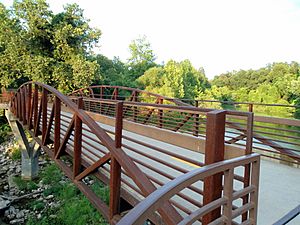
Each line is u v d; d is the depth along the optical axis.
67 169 3.76
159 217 1.96
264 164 3.76
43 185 9.10
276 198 2.50
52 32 16.39
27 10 16.06
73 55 16.64
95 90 18.95
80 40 17.56
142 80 26.78
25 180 9.52
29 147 9.55
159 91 25.16
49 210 7.39
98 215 6.66
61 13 17.25
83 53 17.94
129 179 2.87
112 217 2.48
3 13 16.12
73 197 7.84
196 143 2.15
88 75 16.38
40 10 16.33
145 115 5.84
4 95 13.80
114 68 27.72
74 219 6.62
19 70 15.90
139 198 2.34
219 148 1.58
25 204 7.83
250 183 1.59
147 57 33.66
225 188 1.39
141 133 2.96
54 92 4.01
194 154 3.87
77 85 16.17
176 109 1.97
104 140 2.56
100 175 2.99
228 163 1.36
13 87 17.02
